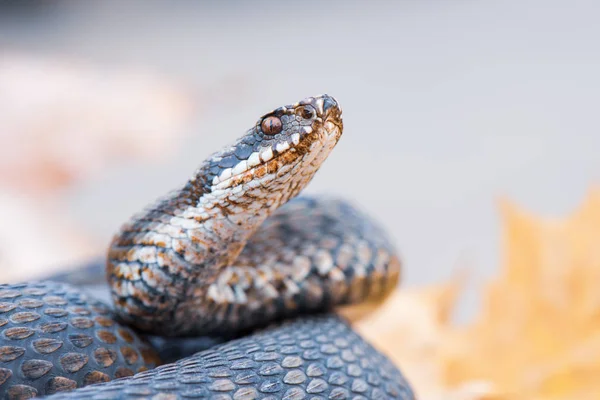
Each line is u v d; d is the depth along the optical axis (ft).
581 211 1.97
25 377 1.67
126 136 4.46
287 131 1.72
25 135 4.33
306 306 1.81
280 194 1.74
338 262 1.82
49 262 3.05
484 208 3.21
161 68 5.86
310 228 1.82
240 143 1.73
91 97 4.97
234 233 1.74
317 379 1.72
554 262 1.96
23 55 6.16
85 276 1.98
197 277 1.74
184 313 1.76
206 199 1.73
